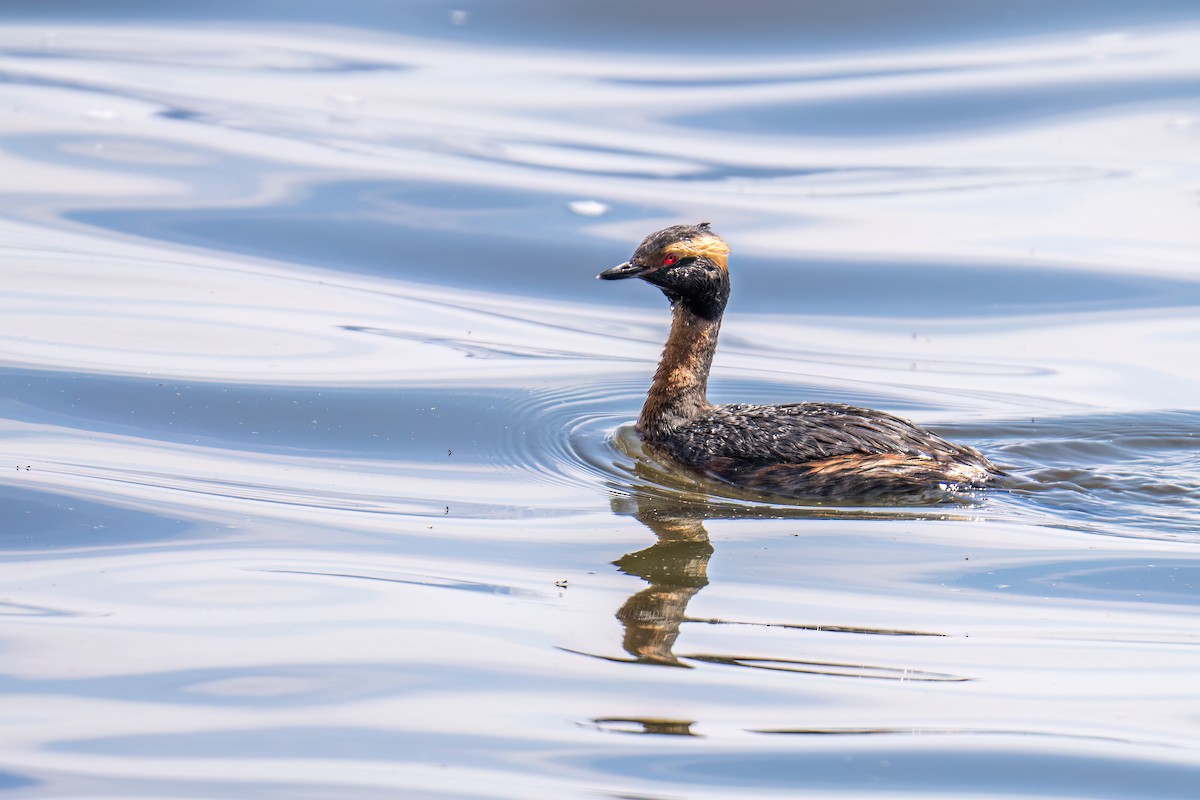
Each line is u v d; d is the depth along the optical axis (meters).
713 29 29.92
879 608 11.02
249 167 23.55
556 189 23.11
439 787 8.48
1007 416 15.77
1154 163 23.88
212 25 30.38
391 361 17.19
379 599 11.00
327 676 9.78
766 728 9.26
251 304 18.88
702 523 12.72
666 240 14.67
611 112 26.20
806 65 28.27
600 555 11.97
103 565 11.49
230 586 11.16
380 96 26.81
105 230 21.08
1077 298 19.77
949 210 22.62
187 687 9.59
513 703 9.49
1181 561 11.87
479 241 21.38
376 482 13.64
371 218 21.94
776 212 22.48
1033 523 12.70
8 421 14.65
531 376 16.97
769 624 10.73
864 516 12.89
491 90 27.16
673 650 10.27
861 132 25.38
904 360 18.03
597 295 20.19
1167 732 9.26
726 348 18.55
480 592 11.18
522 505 13.16
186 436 14.59
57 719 9.14
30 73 27.16
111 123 24.95
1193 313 19.20
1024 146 24.70
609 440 15.03
